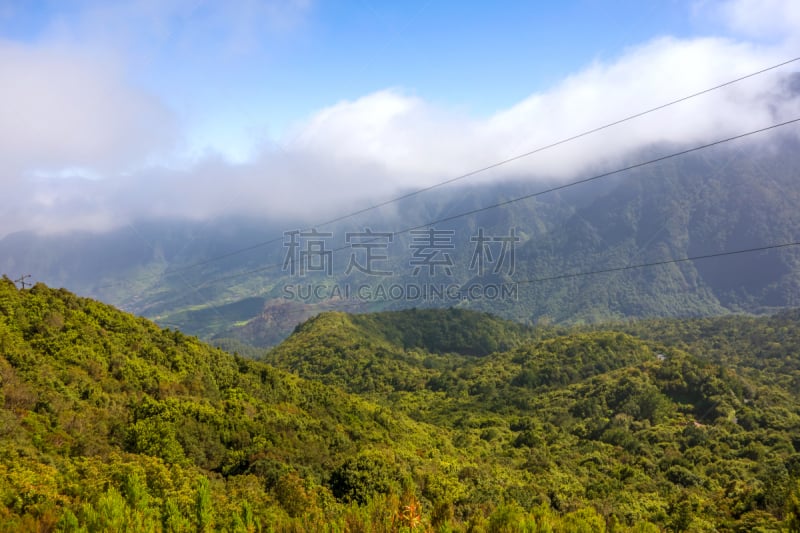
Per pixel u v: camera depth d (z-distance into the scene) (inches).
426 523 836.6
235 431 1708.9
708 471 2564.0
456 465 2281.0
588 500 2003.0
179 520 783.1
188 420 1612.9
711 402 3388.3
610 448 3100.4
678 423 3312.0
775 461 2470.5
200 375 2219.5
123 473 989.8
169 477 1069.8
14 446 1064.8
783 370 4542.3
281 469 1461.6
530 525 892.0
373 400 4488.2
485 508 1581.0
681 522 1768.0
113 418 1480.1
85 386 1581.0
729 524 1637.6
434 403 4559.5
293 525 837.8
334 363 5275.6
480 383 4714.6
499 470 2527.1
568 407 3905.0
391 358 5477.4
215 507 937.5
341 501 1407.5
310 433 2065.7
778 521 1505.9
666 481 2432.3
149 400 1665.8
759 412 3139.8
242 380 2465.6
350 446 2112.5
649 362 4141.2
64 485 924.6
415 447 2603.3
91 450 1221.7
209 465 1497.3
